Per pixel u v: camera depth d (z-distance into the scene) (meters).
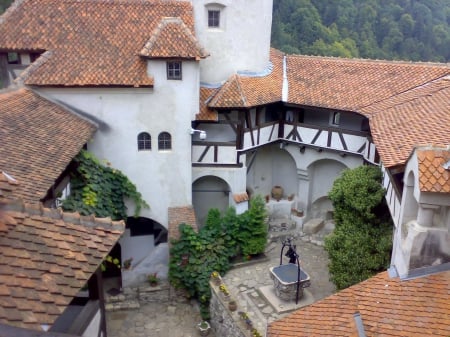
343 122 23.58
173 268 20.69
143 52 19.59
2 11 32.97
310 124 24.09
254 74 23.72
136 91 20.45
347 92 22.58
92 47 20.53
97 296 11.48
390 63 23.38
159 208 22.67
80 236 9.39
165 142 21.72
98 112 20.55
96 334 11.44
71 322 11.70
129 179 21.86
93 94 20.22
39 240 8.82
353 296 12.05
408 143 14.56
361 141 22.11
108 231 9.82
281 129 24.95
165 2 22.42
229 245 21.25
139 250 23.75
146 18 21.78
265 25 23.56
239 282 20.03
